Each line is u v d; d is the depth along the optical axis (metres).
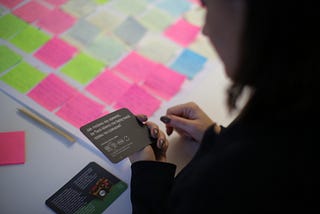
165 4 1.27
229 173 0.45
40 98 0.93
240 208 0.45
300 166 0.42
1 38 1.05
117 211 0.75
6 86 0.94
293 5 0.35
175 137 0.90
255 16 0.38
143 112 0.95
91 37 1.11
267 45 0.39
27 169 0.79
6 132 0.85
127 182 0.79
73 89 0.96
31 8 1.16
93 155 0.83
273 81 0.41
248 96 0.48
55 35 1.09
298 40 0.38
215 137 0.56
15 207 0.73
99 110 0.93
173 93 1.01
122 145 0.79
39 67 1.00
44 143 0.84
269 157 0.43
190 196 0.50
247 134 0.46
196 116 0.89
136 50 1.10
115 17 1.18
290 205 0.43
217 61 1.13
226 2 0.41
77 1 1.21
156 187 0.71
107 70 1.03
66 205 0.74
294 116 0.42
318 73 0.39
